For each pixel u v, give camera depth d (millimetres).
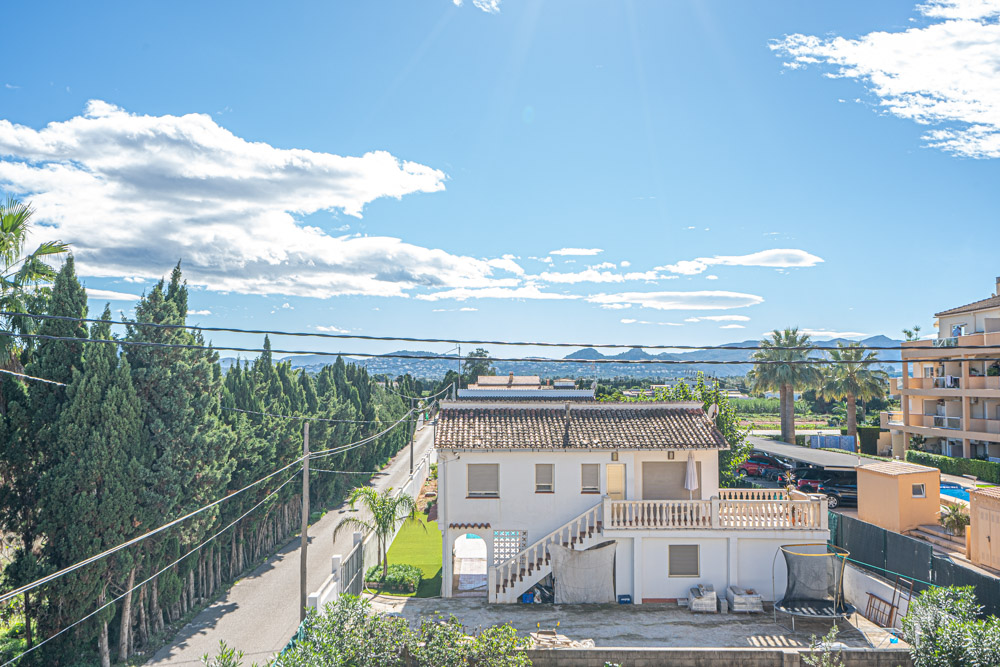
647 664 17953
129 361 28203
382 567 32250
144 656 25906
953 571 23234
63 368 24797
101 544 24125
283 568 37969
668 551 28062
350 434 56656
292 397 49094
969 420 50375
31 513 24234
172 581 28469
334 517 50125
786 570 27656
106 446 24781
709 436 29625
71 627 23547
